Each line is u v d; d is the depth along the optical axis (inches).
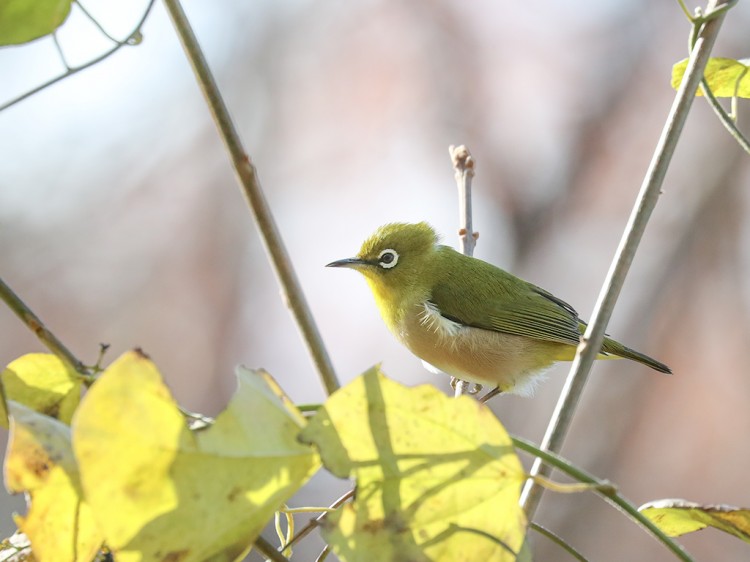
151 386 119.3
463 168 301.4
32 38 159.2
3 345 523.5
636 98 577.9
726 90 234.4
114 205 563.5
